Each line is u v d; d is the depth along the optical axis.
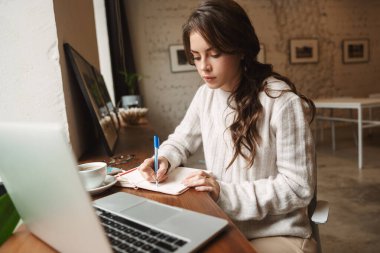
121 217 0.55
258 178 0.88
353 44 5.22
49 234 0.47
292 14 4.87
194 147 1.09
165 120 4.58
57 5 1.03
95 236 0.36
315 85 5.11
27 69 0.99
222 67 0.79
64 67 1.07
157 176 0.78
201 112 1.03
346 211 2.11
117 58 3.96
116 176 0.83
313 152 0.81
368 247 1.67
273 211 0.76
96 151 1.30
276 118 0.81
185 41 0.85
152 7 4.36
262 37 4.77
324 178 2.79
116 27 3.93
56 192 0.38
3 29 0.95
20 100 1.00
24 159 0.40
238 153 0.87
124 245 0.45
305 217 0.87
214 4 0.76
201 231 0.48
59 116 1.03
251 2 4.67
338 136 4.73
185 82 4.58
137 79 4.18
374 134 4.79
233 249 0.45
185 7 4.46
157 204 0.61
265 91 0.85
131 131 1.95
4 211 0.54
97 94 1.52
